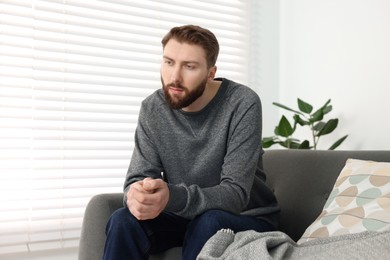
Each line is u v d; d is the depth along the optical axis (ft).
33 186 7.55
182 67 4.78
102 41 8.25
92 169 8.08
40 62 7.72
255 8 9.83
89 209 5.18
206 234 4.19
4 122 7.41
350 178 5.21
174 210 4.28
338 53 8.39
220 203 4.41
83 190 8.02
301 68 9.29
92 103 8.11
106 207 5.18
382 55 7.53
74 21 7.97
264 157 6.72
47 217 7.68
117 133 8.36
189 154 5.16
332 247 3.87
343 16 8.32
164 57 4.88
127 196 4.33
